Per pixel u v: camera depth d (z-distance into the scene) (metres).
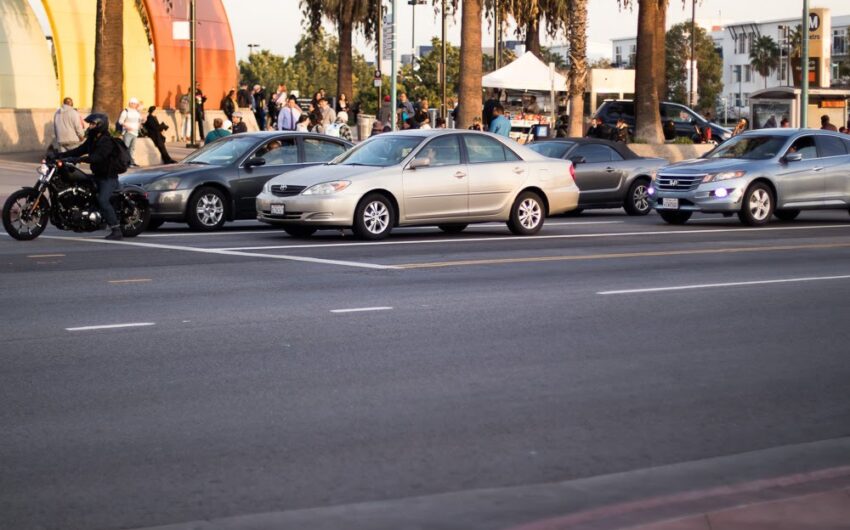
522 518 5.81
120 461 6.95
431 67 91.12
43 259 17.00
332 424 7.80
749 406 8.45
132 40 58.09
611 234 22.02
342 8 61.94
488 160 21.42
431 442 7.40
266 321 11.66
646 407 8.36
